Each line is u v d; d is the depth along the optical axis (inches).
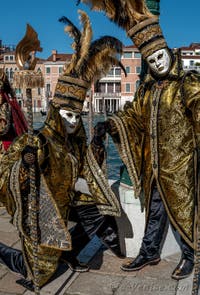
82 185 200.4
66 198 155.9
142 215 174.7
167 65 154.4
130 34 157.4
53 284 156.1
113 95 2256.4
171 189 156.4
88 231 164.6
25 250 148.7
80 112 159.2
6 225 218.1
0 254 163.5
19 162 139.7
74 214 165.0
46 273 151.2
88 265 170.6
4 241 196.5
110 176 538.9
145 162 164.9
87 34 157.0
